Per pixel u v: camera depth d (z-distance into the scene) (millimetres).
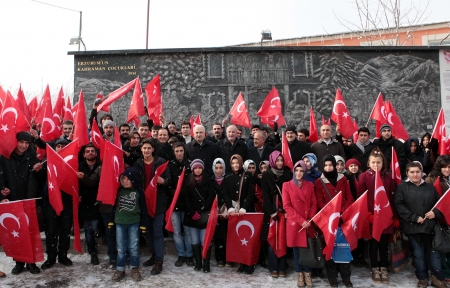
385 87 14977
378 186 6172
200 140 8055
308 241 6082
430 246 6172
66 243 6973
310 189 6293
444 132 7980
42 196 7062
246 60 14875
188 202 6918
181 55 14828
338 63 14992
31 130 7270
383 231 6402
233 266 7121
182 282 6332
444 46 14844
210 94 14750
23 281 6289
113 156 6387
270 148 8203
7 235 6211
